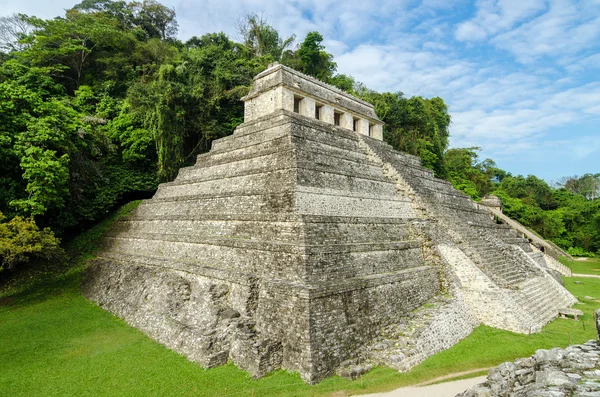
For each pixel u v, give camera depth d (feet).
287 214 49.21
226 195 63.41
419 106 150.41
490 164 297.53
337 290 43.24
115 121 108.27
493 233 94.58
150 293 57.82
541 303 63.52
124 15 157.07
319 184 57.88
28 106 76.95
